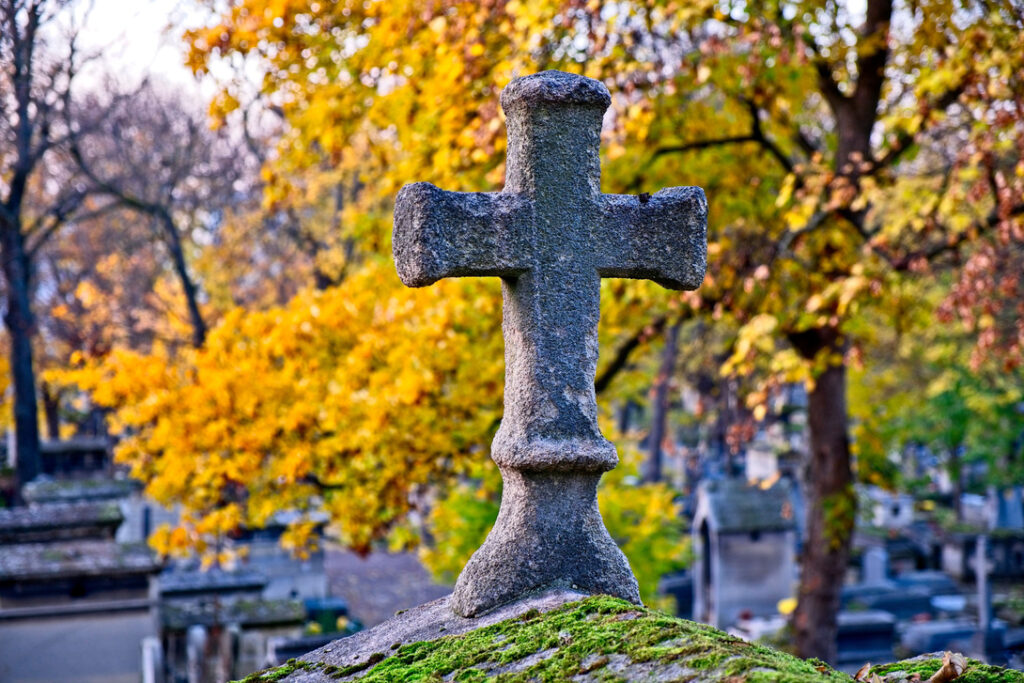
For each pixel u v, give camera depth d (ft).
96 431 146.82
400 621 10.86
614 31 28.99
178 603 52.01
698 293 32.58
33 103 59.57
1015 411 88.89
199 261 96.68
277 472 38.45
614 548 10.49
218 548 52.42
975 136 28.12
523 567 10.24
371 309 38.47
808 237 37.17
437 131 31.89
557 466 10.28
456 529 41.63
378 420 35.55
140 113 89.30
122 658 46.93
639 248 10.88
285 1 33.91
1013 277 31.50
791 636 54.44
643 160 37.24
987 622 61.87
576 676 7.70
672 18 30.22
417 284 10.35
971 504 102.73
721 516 74.13
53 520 53.26
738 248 34.58
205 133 90.74
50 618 46.19
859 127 38.52
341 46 35.47
